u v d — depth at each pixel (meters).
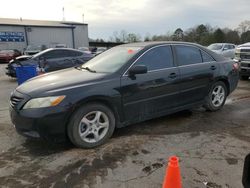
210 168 3.43
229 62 6.13
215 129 4.83
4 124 5.26
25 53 30.50
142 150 3.97
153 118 5.20
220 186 3.04
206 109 5.91
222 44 18.98
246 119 5.41
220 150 3.95
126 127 4.95
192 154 3.82
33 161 3.69
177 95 5.04
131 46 5.09
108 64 4.75
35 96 3.77
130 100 4.39
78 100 3.84
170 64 4.97
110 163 3.59
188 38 64.88
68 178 3.25
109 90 4.13
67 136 3.97
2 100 7.73
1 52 29.88
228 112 5.91
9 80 12.48
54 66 11.57
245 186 1.66
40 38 43.31
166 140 4.33
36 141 4.34
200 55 5.55
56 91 3.80
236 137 4.44
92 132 4.07
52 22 47.75
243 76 10.59
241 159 3.67
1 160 3.74
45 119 3.68
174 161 2.42
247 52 9.88
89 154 3.87
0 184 3.15
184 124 5.11
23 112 3.77
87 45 49.56
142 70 4.30
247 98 7.31
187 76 5.14
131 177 3.24
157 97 4.73
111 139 4.39
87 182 3.15
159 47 4.91
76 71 4.83
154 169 3.42
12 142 4.34
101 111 4.12
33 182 3.18
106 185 3.09
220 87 5.92
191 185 3.05
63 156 3.81
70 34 46.72
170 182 2.42
